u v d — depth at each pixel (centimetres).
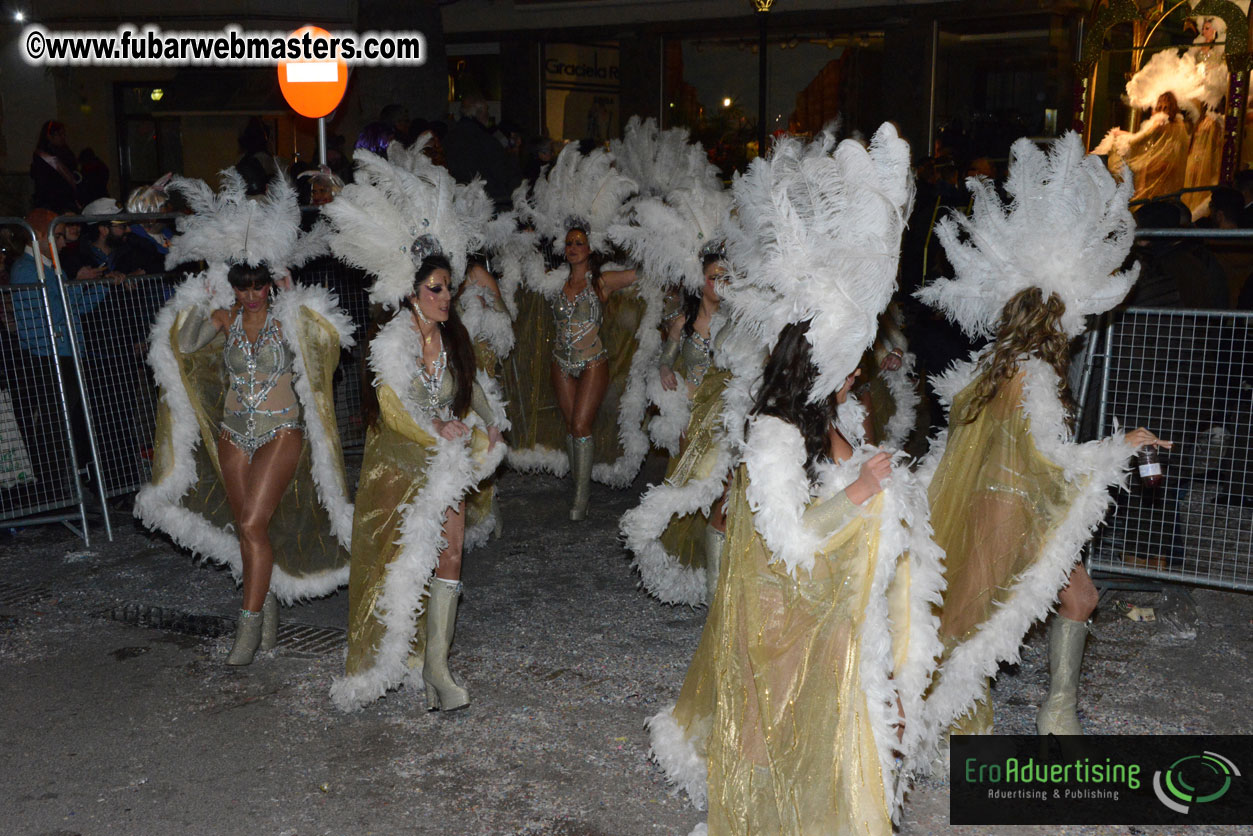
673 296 682
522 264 771
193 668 505
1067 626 407
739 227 497
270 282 482
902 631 334
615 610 568
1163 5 1478
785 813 311
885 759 307
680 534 543
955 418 410
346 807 384
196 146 1555
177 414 520
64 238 725
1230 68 1441
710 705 350
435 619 446
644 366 720
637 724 441
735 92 1683
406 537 436
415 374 444
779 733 313
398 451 448
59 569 646
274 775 407
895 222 311
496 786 396
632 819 374
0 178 1734
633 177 755
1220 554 607
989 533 396
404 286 445
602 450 770
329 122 1439
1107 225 395
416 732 439
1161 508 566
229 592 603
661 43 1711
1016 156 405
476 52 1870
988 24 1535
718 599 335
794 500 298
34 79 1734
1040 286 393
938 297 423
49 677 498
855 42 1599
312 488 524
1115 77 1530
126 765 416
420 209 453
